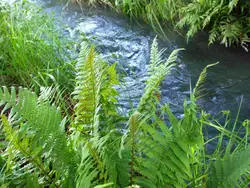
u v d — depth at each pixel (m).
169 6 4.15
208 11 3.71
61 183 1.36
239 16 3.75
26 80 2.60
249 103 2.90
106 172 1.29
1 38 2.70
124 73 3.25
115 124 1.70
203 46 3.74
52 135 1.32
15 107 1.28
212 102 2.92
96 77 1.33
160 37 3.94
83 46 1.45
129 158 1.34
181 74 3.29
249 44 3.67
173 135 1.36
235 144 2.35
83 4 4.65
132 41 3.86
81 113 1.43
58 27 3.94
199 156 1.71
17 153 1.32
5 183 1.31
